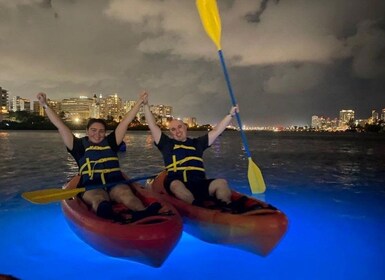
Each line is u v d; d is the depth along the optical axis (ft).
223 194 15.28
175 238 12.43
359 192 27.81
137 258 12.75
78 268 13.60
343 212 21.48
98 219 13.09
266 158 57.36
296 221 19.51
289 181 33.17
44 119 394.11
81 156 16.49
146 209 13.28
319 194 26.99
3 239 16.44
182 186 16.08
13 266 13.78
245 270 13.42
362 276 12.96
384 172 39.60
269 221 12.92
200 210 14.37
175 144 17.40
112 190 15.62
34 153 63.87
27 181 32.35
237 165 46.37
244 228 13.05
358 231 17.72
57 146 86.17
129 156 59.47
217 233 13.85
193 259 14.26
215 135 18.37
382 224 18.92
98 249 13.57
